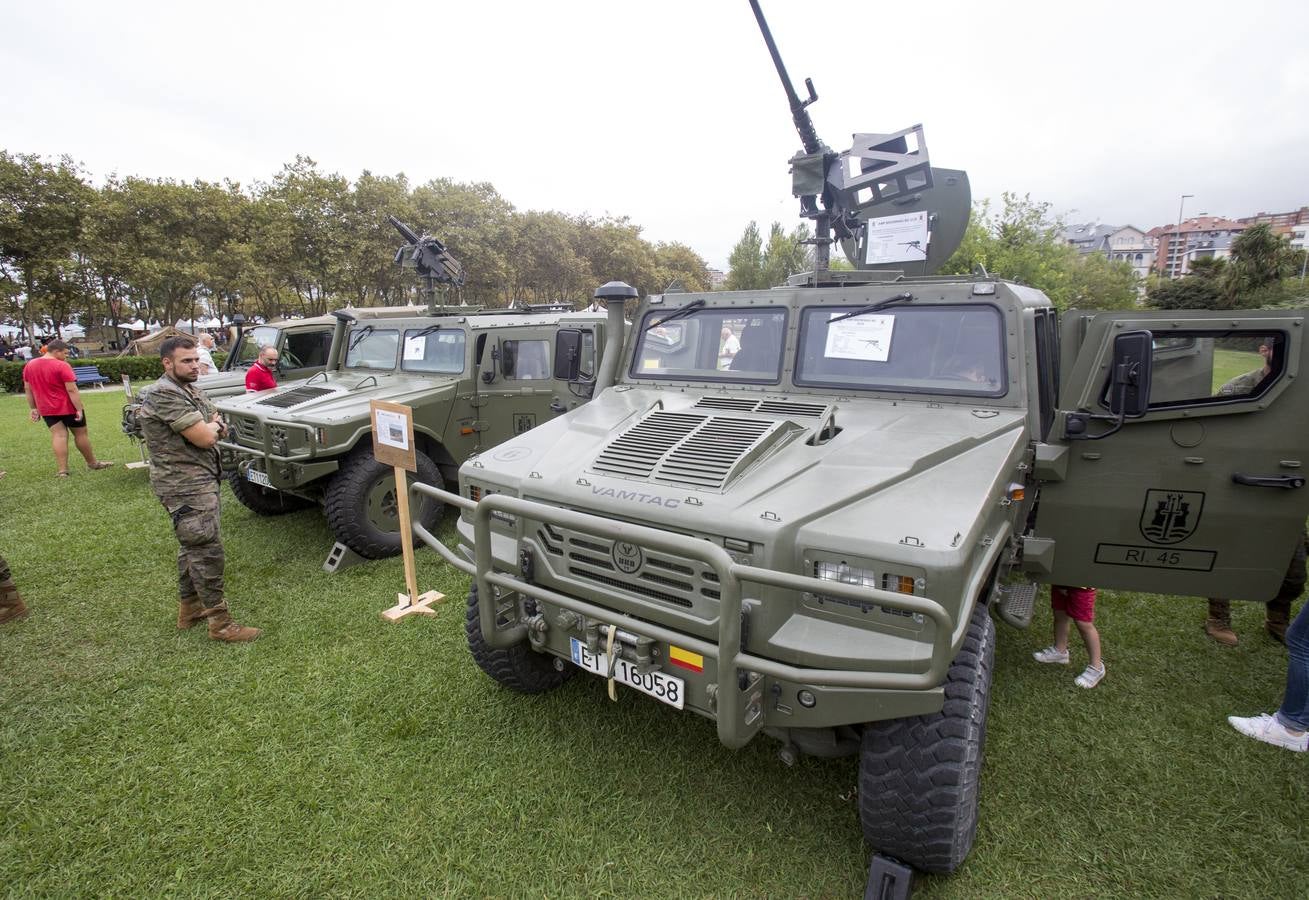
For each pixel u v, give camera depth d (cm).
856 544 211
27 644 407
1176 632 420
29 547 570
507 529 292
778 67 382
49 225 2169
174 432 383
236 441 574
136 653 396
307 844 256
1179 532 312
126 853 252
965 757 214
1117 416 274
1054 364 393
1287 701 305
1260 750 305
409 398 563
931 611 175
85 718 333
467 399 609
